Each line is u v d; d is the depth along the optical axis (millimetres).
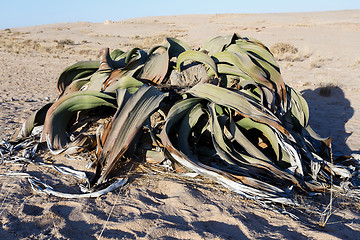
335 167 3766
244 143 3674
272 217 2752
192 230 2422
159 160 3561
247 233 2443
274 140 3703
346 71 12703
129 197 2953
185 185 3186
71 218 2580
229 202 2943
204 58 4258
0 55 18562
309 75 11992
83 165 3588
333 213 2934
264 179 3322
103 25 54281
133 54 4988
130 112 3352
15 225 2438
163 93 3711
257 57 4531
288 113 4414
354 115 7227
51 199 2898
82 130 4312
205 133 3900
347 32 28969
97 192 2957
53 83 10930
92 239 2303
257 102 3955
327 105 8180
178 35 31812
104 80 4496
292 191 3191
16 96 8438
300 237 2465
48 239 2277
